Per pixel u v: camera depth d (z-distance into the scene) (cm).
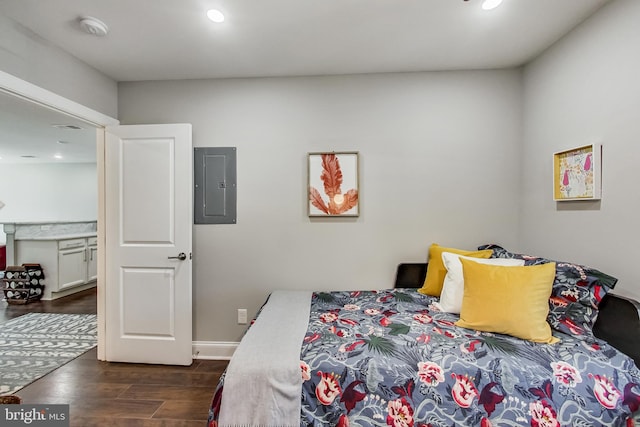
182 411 187
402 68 238
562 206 196
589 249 175
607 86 163
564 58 194
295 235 251
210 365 241
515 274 159
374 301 212
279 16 173
